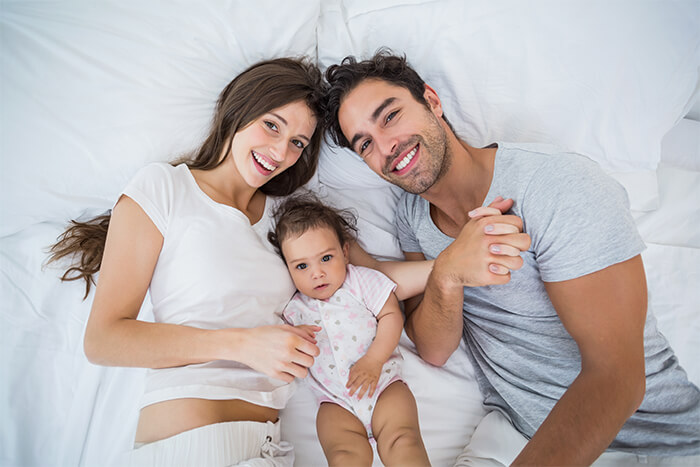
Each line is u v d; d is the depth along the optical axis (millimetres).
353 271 1240
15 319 1233
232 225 1142
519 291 1097
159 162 1231
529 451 907
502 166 1075
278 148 1191
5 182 1252
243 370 1030
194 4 1298
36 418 1155
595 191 948
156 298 1081
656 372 1031
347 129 1159
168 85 1297
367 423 1093
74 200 1306
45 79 1243
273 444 1002
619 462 1021
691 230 1319
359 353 1148
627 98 1271
